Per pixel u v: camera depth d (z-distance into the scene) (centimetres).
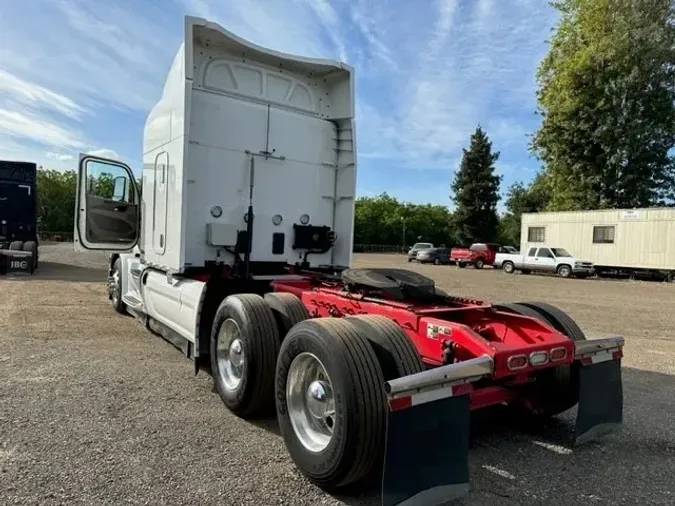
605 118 3053
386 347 308
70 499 274
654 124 3061
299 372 332
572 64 3167
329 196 631
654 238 2336
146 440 359
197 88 534
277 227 588
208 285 493
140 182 670
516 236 5953
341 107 619
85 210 686
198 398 454
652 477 327
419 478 259
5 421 383
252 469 322
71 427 376
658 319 1048
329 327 311
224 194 548
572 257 2469
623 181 3044
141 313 709
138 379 501
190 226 529
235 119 554
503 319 397
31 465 313
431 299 419
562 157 3316
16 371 514
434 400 266
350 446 278
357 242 7081
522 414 426
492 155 5272
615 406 377
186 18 488
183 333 522
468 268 3108
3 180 1623
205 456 338
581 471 335
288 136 594
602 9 3152
